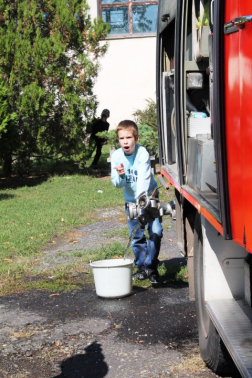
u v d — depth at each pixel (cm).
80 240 812
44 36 1491
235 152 253
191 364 380
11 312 510
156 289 564
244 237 245
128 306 513
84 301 534
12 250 748
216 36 266
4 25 1488
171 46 645
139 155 524
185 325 459
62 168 1614
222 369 351
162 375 367
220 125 268
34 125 1452
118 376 370
